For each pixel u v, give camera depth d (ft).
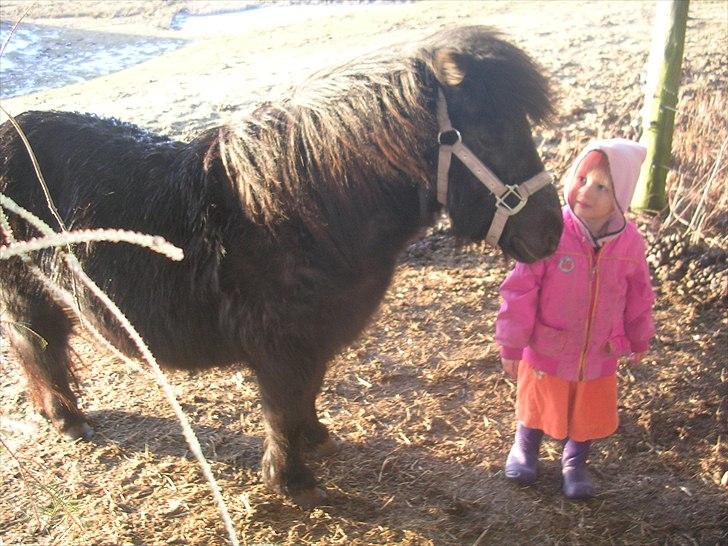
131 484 10.43
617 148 8.62
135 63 37.60
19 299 10.27
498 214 8.14
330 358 9.36
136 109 24.48
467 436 11.41
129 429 11.58
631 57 24.63
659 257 15.25
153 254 9.05
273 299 8.68
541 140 19.36
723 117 18.30
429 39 8.55
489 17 34.45
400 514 9.91
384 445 11.24
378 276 9.05
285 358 8.96
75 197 9.42
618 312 9.43
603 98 21.33
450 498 10.18
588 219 9.04
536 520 9.78
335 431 11.55
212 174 8.81
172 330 9.29
